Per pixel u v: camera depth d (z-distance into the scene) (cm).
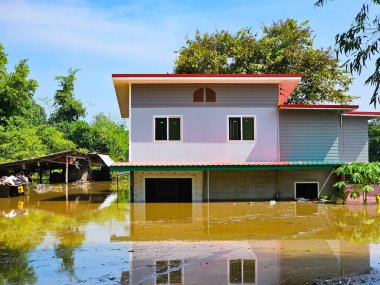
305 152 1830
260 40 2883
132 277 681
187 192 1809
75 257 815
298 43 2925
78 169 3491
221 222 1233
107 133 4800
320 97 2900
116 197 2108
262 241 948
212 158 1800
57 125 5031
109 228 1146
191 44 2967
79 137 4809
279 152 1816
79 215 1416
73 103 5541
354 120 1927
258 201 1762
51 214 1451
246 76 1725
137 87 1794
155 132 1794
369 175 1579
